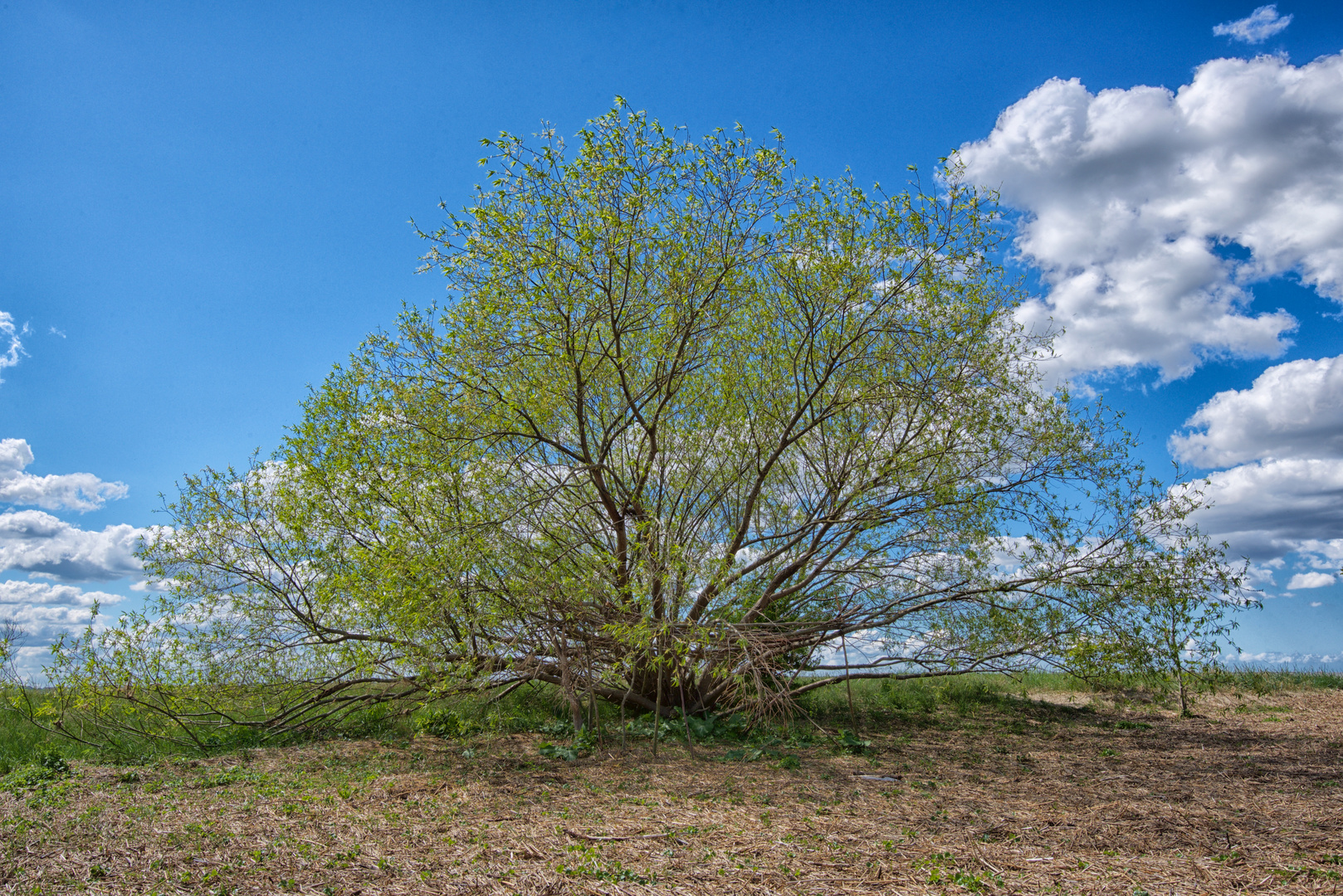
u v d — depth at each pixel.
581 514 12.24
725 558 11.51
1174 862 5.52
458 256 10.39
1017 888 5.04
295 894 5.11
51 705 11.34
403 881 5.31
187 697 11.80
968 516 12.30
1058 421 12.27
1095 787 8.21
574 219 10.60
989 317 11.80
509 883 5.25
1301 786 8.02
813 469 13.20
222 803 7.68
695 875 5.35
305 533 12.45
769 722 11.94
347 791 8.14
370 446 11.78
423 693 12.92
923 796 7.89
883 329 11.70
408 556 10.48
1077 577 11.90
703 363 12.14
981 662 12.44
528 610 10.98
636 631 9.98
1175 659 11.40
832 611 13.17
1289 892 4.89
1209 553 11.49
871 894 4.98
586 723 12.20
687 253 11.11
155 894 5.10
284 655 12.61
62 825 6.82
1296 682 17.05
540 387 11.38
